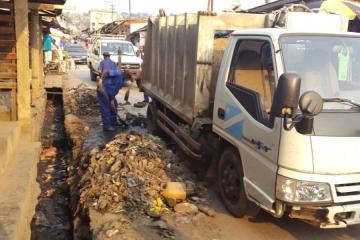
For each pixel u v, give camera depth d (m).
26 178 5.03
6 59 6.73
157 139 7.13
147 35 9.02
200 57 5.55
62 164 8.64
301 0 10.51
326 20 5.36
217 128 5.18
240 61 4.80
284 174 3.72
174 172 5.97
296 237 4.47
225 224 4.68
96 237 4.23
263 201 4.04
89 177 5.90
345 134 3.70
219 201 5.30
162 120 8.24
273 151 3.87
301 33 4.34
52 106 15.27
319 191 3.64
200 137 5.82
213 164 5.53
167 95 7.50
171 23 7.16
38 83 11.10
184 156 6.98
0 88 6.79
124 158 5.89
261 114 4.17
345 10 8.67
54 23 20.16
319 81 4.12
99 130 9.55
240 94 4.62
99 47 20.42
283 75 3.40
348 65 4.32
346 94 4.12
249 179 4.36
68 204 6.57
